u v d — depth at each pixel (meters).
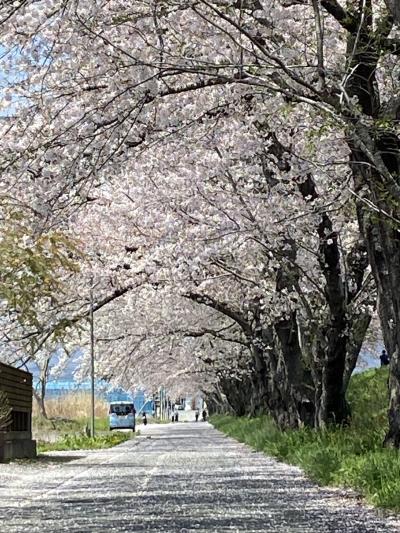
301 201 19.97
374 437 17.55
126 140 13.37
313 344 24.09
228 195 20.73
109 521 10.41
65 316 24.86
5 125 13.89
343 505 11.84
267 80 11.76
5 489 15.86
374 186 12.09
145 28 12.18
